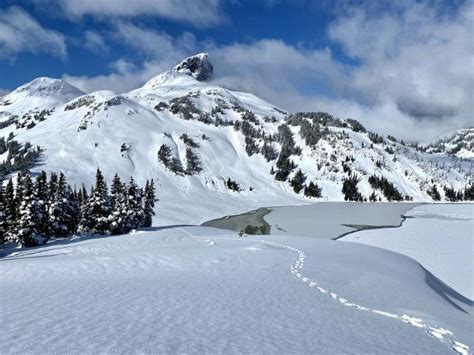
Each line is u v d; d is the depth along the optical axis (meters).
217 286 16.08
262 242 44.34
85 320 8.62
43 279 18.33
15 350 6.24
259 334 8.77
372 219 103.06
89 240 54.31
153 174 174.62
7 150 184.62
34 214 56.91
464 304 25.95
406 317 13.61
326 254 34.25
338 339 9.26
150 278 18.00
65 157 171.12
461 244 59.78
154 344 7.10
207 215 121.44
